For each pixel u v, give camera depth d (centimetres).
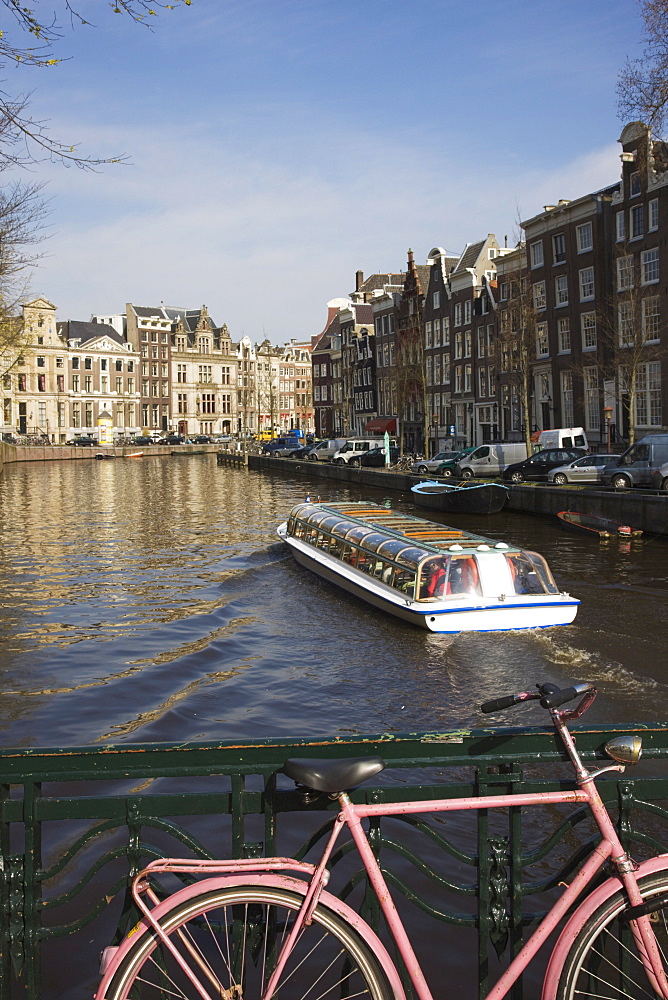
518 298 4141
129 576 1870
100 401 9788
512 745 291
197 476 5569
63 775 285
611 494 2517
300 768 266
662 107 1972
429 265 6353
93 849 611
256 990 376
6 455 6756
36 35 560
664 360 3591
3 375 4572
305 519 2034
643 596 1555
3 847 287
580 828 632
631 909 265
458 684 1059
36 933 286
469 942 476
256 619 1434
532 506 2945
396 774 740
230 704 997
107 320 10506
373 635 1302
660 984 264
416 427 6191
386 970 261
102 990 262
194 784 743
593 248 4000
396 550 1477
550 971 268
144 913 265
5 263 1966
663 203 3534
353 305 7575
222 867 268
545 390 4488
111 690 1053
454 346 5603
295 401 12581
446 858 586
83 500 3850
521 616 1312
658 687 1020
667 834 608
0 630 1376
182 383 10838
